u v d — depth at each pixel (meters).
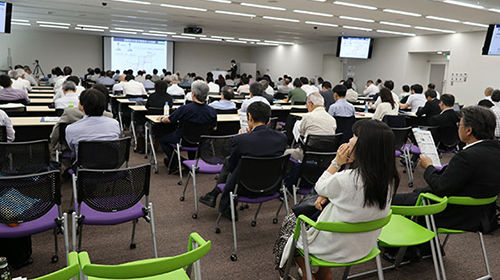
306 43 18.11
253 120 3.00
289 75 19.66
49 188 2.09
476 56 10.92
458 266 2.79
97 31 16.89
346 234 1.82
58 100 4.93
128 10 10.18
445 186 2.20
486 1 6.87
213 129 4.49
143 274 1.32
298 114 5.88
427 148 2.55
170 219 3.46
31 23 14.52
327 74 17.27
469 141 2.31
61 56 18.98
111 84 11.12
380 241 2.14
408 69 13.28
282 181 2.98
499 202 4.07
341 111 5.46
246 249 2.94
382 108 5.62
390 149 1.68
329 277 2.33
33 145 2.90
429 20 9.29
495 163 2.19
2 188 1.98
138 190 2.35
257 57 22.64
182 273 1.74
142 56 19.88
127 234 3.12
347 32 12.93
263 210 3.77
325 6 8.21
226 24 12.38
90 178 2.18
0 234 2.02
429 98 6.53
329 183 1.77
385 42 13.97
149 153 5.89
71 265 1.21
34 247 2.82
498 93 5.68
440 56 13.05
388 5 7.66
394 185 1.76
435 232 2.28
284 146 2.99
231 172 2.97
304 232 1.91
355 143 1.78
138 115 5.96
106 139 3.06
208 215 3.59
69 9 10.42
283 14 9.67
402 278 2.59
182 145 4.46
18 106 4.92
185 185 4.20
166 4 8.94
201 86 4.25
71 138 2.99
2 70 17.78
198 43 21.62
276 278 2.54
